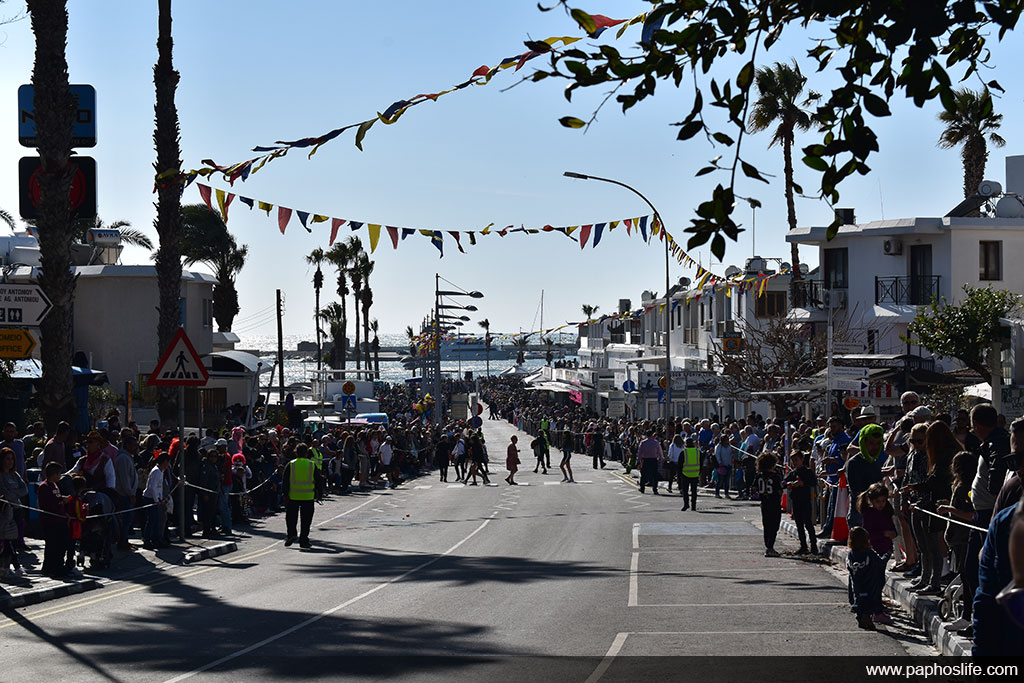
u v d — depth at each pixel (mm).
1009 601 5449
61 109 20469
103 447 18422
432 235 19766
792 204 51312
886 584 13938
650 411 65625
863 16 6820
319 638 11844
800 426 26406
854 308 42312
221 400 51312
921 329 29531
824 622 12312
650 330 75750
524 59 8523
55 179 20625
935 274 40594
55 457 19766
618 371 76500
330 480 36688
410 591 15445
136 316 47438
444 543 22141
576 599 14383
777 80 50781
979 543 9781
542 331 57875
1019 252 40156
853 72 6645
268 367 49250
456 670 10062
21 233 47594
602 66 6867
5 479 15359
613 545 20969
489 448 70812
